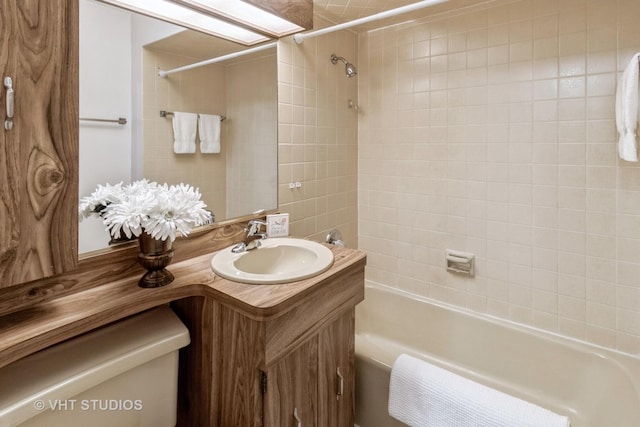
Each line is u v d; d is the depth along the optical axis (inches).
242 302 38.4
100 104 43.8
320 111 80.9
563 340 69.4
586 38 64.3
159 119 50.5
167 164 51.9
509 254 75.5
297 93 74.3
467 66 77.1
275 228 66.9
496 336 75.8
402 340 88.7
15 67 29.1
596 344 67.8
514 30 71.1
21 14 29.3
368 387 63.9
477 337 78.2
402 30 85.6
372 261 96.3
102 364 36.1
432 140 83.4
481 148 76.9
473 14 75.5
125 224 39.4
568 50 66.0
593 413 63.0
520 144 72.2
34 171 30.9
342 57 86.9
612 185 64.2
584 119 65.5
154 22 49.3
